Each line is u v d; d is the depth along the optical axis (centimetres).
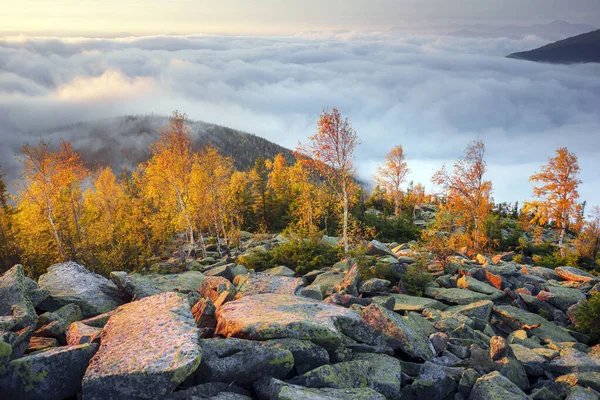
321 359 916
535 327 1639
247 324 962
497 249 5403
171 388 709
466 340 1313
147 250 4734
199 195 4666
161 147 4362
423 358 1145
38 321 1123
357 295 1845
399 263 2292
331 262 2875
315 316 1064
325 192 3619
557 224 4969
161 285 2173
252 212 6675
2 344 759
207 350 864
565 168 4791
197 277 2383
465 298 1889
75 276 1514
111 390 701
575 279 2400
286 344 905
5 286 1053
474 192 4428
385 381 927
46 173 4062
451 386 1027
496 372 1055
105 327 956
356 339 1141
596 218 5044
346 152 3322
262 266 2931
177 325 892
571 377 1118
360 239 3222
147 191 4853
